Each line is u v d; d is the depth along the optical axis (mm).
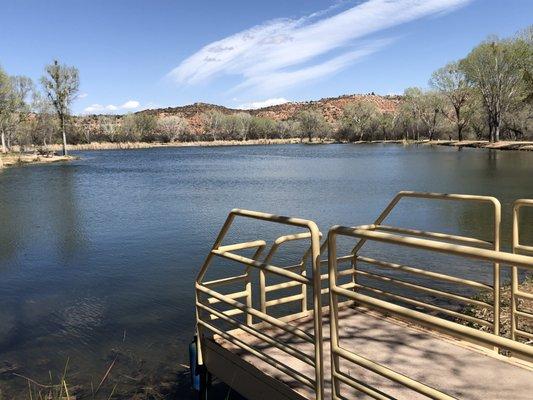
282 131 159000
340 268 9258
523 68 63875
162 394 4926
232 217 3414
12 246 12945
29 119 88938
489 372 3234
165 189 27438
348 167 41969
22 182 34062
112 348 6184
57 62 69125
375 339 3854
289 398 3039
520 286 7348
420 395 2961
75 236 14156
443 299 7188
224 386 4504
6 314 7633
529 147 57688
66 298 8422
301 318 4410
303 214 16859
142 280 9367
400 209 17469
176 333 6602
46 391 5105
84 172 43531
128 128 132625
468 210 16828
